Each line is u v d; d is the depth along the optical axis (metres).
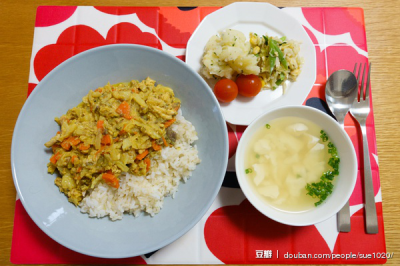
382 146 0.38
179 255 0.35
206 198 0.31
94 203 0.32
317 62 0.40
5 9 0.40
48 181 0.32
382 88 0.39
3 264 0.35
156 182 0.33
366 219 0.35
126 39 0.40
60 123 0.33
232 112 0.37
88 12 0.40
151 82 0.34
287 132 0.34
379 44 0.41
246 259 0.35
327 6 0.41
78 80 0.34
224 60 0.36
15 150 0.30
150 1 0.41
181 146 0.35
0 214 0.36
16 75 0.39
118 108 0.32
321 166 0.33
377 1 0.41
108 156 0.31
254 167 0.33
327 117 0.32
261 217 0.35
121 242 0.31
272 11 0.39
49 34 0.40
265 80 0.38
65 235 0.30
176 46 0.40
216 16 0.38
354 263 0.35
